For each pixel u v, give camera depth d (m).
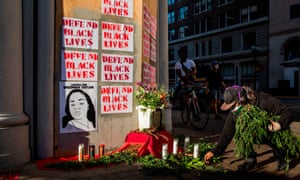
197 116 6.83
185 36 43.38
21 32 4.01
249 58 32.12
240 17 33.62
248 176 3.38
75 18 4.36
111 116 4.66
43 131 4.13
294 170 3.59
